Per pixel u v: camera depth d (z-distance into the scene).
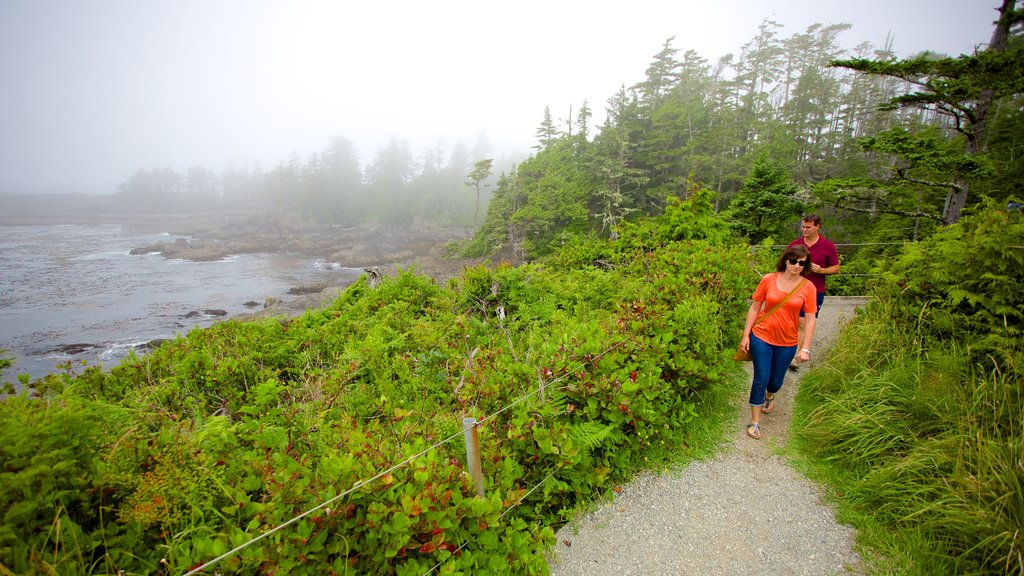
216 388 4.92
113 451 2.07
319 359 6.00
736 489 3.40
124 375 5.19
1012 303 3.90
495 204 53.81
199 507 2.17
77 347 23.47
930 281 4.63
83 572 1.75
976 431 3.03
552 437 3.03
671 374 4.24
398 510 2.12
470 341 5.64
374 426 3.09
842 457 3.57
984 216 4.35
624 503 3.29
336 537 2.04
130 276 44.59
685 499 3.32
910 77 10.50
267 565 1.80
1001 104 20.20
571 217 44.06
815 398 4.62
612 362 3.72
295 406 3.61
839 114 48.91
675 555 2.83
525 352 4.65
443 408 3.89
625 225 12.04
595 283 8.12
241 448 2.90
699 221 10.32
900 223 23.41
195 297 35.81
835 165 41.25
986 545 2.44
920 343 4.27
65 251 60.06
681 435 4.00
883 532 2.83
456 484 2.41
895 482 3.05
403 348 5.71
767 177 19.45
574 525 3.08
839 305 8.48
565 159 52.44
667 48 55.78
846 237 29.80
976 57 9.49
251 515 2.09
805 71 60.44
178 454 2.33
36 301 33.62
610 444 3.48
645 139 47.91
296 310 30.02
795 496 3.29
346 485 2.14
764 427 4.26
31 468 1.77
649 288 6.20
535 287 8.18
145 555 1.98
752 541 2.91
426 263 55.72
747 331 4.21
